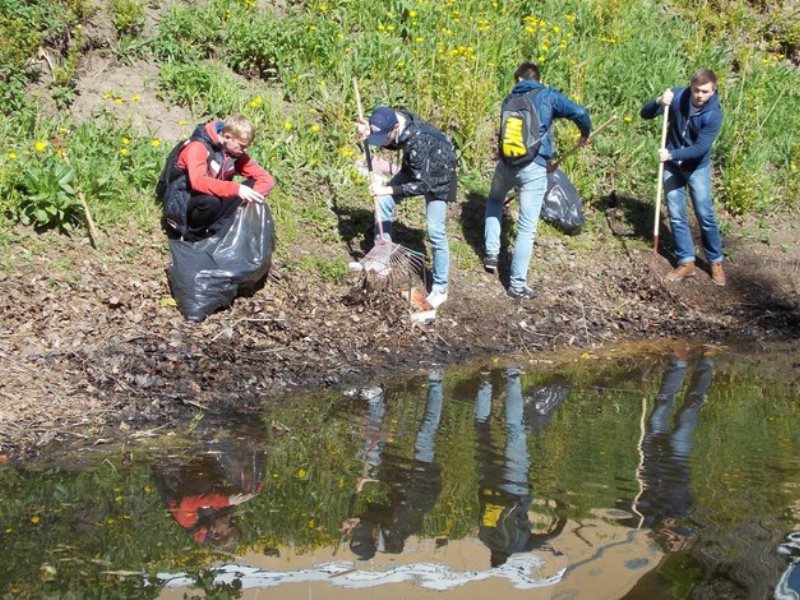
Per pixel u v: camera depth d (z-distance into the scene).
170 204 7.39
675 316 8.90
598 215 9.94
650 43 11.68
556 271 9.07
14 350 6.41
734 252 9.95
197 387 6.48
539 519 5.00
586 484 5.39
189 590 4.30
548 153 8.11
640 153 10.48
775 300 9.42
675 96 9.05
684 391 7.12
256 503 5.09
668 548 4.73
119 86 8.94
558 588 4.41
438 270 7.95
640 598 4.33
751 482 5.47
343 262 8.23
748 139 11.01
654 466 5.65
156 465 5.46
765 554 4.68
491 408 6.57
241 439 5.87
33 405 5.96
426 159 7.54
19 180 7.50
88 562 4.46
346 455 5.70
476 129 9.84
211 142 7.32
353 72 9.93
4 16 8.66
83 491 5.13
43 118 8.36
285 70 9.63
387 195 7.57
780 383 7.42
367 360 7.30
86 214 7.47
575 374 7.43
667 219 10.06
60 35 8.98
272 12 10.20
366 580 4.45
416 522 4.96
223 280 7.26
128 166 8.21
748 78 11.80
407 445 5.86
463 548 4.73
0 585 4.22
